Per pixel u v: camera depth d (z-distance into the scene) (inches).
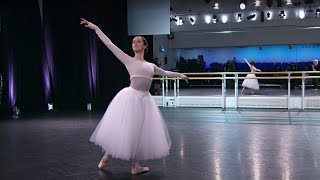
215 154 176.4
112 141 137.3
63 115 348.2
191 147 193.2
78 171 150.5
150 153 140.2
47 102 399.2
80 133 244.8
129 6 415.2
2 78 378.3
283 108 378.9
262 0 561.9
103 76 426.6
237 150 184.4
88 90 410.3
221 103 394.6
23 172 149.9
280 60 699.4
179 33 718.5
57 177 142.3
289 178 135.7
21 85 383.6
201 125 271.3
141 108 139.8
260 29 683.4
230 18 684.7
